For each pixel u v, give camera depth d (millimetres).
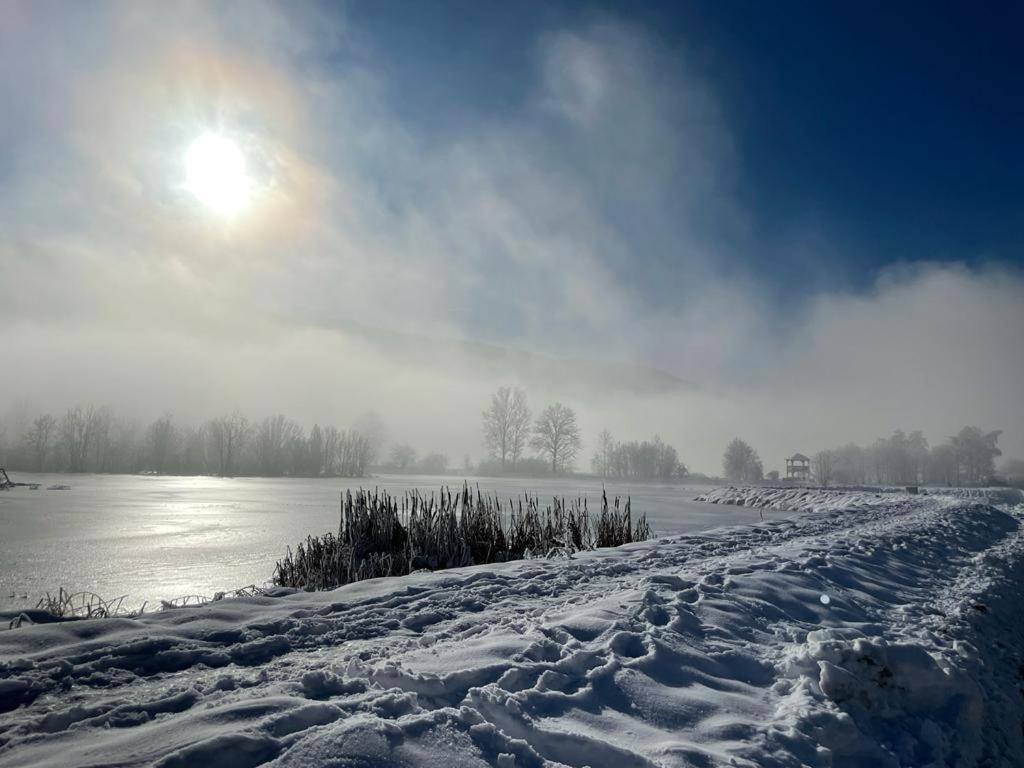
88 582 10336
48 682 3520
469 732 2943
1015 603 8891
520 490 46375
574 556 8711
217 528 18281
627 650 4379
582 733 3137
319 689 3324
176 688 3455
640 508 32188
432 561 9492
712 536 11555
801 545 10445
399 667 3643
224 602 5453
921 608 7273
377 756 2586
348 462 86375
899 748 3969
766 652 4914
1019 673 6336
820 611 6352
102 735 2855
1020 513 28688
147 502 28109
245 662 4051
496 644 4191
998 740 4812
